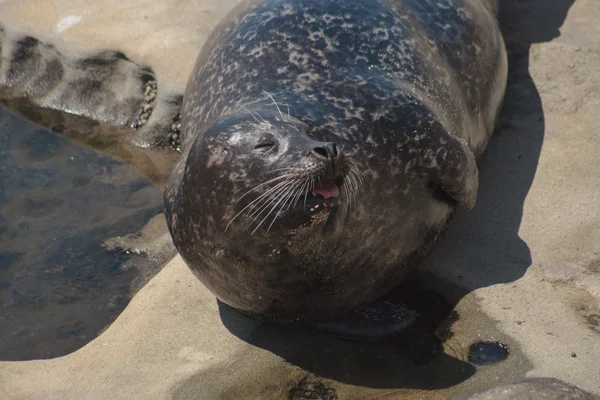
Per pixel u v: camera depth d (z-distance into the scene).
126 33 25.95
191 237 16.19
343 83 17.59
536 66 23.48
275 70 18.25
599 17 24.98
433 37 19.91
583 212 19.05
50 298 19.62
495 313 16.86
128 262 20.50
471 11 20.92
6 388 16.44
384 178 16.75
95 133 25.42
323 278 16.27
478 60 20.55
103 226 21.70
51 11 27.27
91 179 23.55
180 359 16.73
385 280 17.31
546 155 20.83
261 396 15.73
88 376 16.58
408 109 17.28
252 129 15.27
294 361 16.47
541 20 25.23
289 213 14.34
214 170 15.27
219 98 18.89
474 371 15.65
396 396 15.45
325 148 14.14
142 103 25.42
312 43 18.47
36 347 18.25
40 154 24.66
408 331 16.91
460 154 17.33
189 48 25.16
